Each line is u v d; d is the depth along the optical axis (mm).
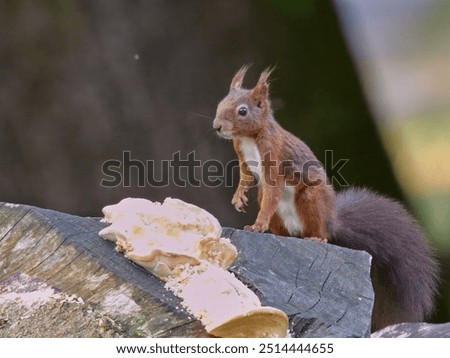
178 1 10703
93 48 10469
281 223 7559
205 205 10672
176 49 10672
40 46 10391
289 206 7480
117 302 4363
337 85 11148
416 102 13016
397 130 12453
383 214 7977
